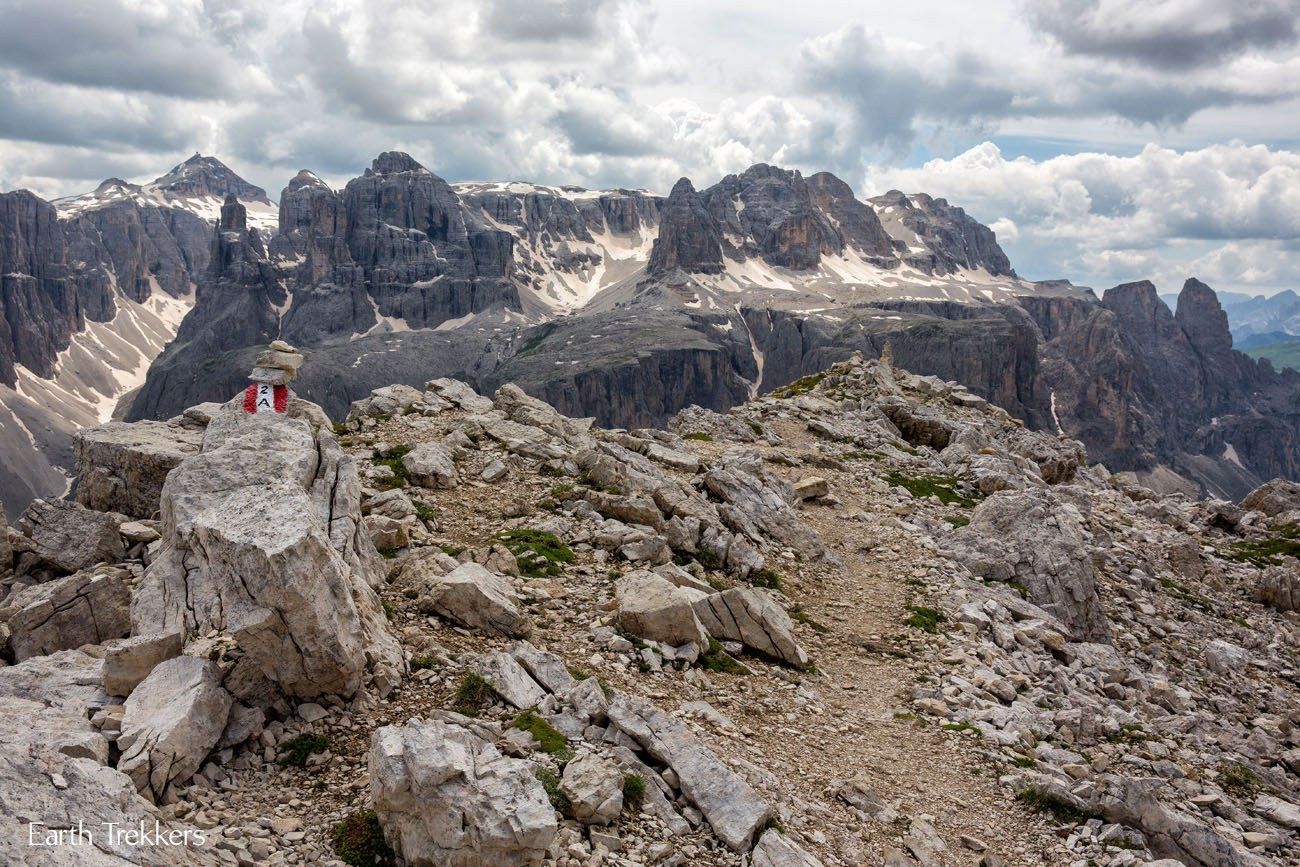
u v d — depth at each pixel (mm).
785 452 44719
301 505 14906
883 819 15211
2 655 15703
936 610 27031
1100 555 37156
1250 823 19250
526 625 18625
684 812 13586
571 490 28188
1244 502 53781
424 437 32781
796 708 19250
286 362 20219
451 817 11133
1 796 9727
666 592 20578
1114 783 17062
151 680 13258
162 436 24312
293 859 11297
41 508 19656
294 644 13891
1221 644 32062
